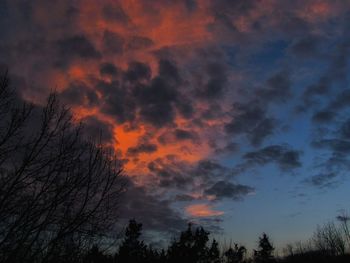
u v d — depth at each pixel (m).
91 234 8.88
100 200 9.11
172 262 30.16
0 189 7.71
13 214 7.82
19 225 7.78
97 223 9.02
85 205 8.86
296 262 50.03
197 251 32.34
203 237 33.19
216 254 36.88
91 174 9.19
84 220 8.56
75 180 8.73
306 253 52.22
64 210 8.63
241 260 47.50
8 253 7.58
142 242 24.38
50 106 9.07
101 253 9.25
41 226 8.08
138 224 24.23
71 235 8.89
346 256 45.28
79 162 9.16
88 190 9.02
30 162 8.16
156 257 28.02
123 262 22.34
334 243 48.50
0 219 7.62
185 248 31.42
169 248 31.14
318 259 47.75
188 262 30.86
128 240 23.45
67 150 8.88
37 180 8.23
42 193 8.20
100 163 9.53
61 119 9.14
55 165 8.55
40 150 8.48
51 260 8.25
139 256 24.41
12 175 7.94
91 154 9.54
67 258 8.62
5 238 7.50
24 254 7.80
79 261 8.86
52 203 8.19
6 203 7.69
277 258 60.34
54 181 8.45
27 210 7.84
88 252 9.12
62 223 8.55
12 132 8.25
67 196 8.41
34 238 7.98
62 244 8.60
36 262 8.23
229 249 47.62
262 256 62.16
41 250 8.08
